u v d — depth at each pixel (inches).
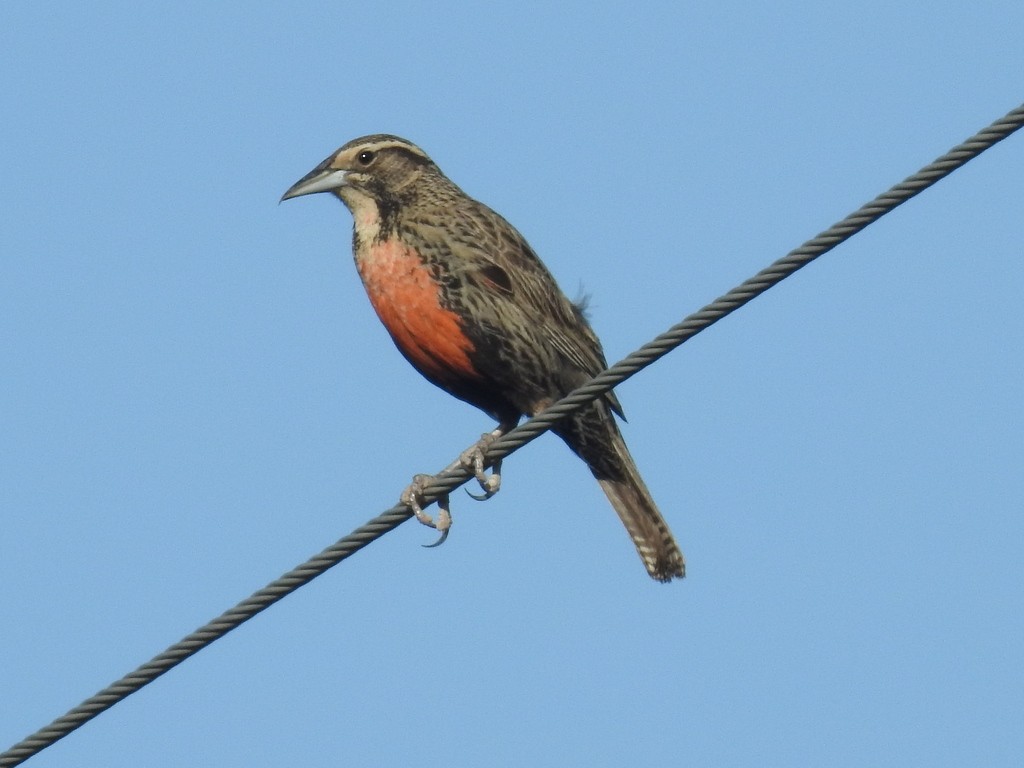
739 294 391.9
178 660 397.7
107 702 393.7
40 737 392.2
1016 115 364.8
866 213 377.4
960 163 369.4
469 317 533.0
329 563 407.2
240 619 403.2
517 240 547.8
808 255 382.6
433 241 535.8
